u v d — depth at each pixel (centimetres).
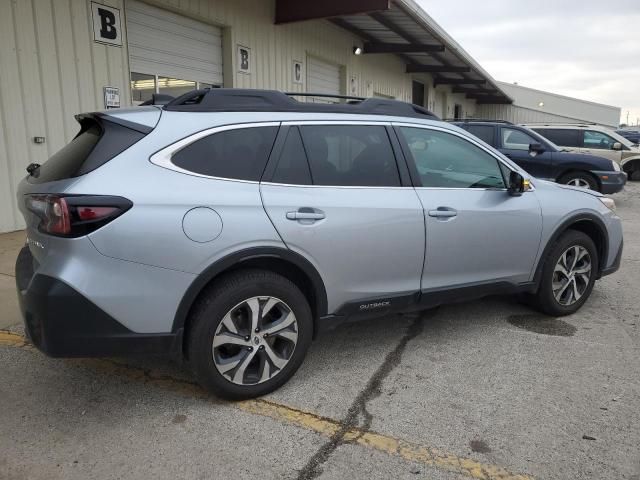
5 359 377
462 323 463
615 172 1088
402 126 383
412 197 370
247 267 318
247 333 315
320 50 1377
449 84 2522
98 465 264
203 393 335
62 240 266
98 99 778
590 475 261
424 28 1366
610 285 589
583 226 486
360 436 292
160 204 280
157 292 281
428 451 279
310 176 335
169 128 300
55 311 264
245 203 304
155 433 292
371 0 1071
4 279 525
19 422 300
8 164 673
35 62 690
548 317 479
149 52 872
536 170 1116
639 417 312
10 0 655
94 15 760
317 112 351
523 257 432
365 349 407
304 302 331
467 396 336
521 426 302
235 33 1048
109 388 340
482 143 425
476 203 400
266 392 329
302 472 262
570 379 359
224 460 270
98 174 275
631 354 400
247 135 321
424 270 378
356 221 340
